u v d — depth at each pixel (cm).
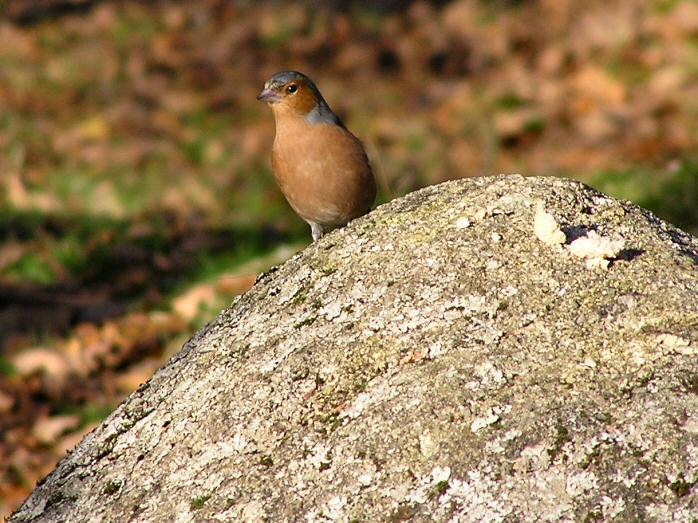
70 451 548
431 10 2841
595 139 1909
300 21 2788
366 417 455
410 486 430
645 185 1571
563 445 422
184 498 468
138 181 1952
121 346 1337
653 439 417
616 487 410
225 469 469
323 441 457
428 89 2416
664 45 2255
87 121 2225
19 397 1234
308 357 492
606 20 2408
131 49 2644
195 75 2527
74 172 1981
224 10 2861
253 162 2034
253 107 2350
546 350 456
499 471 423
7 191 1894
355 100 2391
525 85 2261
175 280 1575
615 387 436
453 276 498
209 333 560
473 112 2200
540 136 2031
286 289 547
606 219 529
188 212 1834
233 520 448
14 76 2466
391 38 2705
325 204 1082
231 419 486
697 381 432
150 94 2400
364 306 505
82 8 2902
